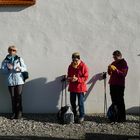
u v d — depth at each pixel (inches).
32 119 478.3
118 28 496.4
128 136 405.1
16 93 477.7
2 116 490.9
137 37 496.1
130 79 498.6
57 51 499.2
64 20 497.4
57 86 500.7
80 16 496.4
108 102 499.5
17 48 500.4
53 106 502.9
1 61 501.0
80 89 460.8
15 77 475.8
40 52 499.8
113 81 452.8
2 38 500.4
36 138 401.4
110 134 413.7
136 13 494.9
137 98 500.1
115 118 456.8
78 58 466.0
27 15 498.0
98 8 495.8
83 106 465.1
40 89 501.4
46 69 500.4
